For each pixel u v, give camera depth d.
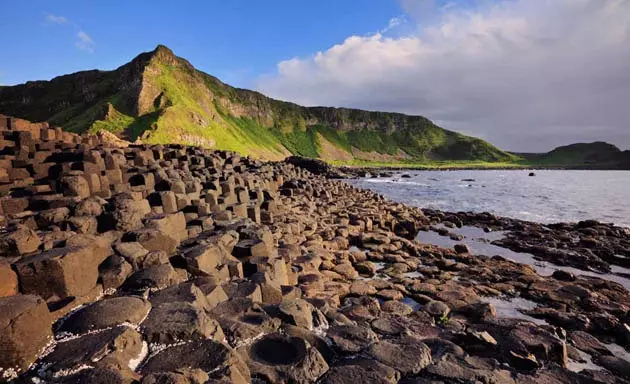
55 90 189.00
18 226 8.58
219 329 6.87
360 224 27.36
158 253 9.67
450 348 8.45
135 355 5.76
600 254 22.94
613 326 12.10
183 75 196.38
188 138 126.38
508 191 71.88
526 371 8.60
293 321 8.19
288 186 40.97
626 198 60.31
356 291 14.20
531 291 15.54
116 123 120.19
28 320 5.33
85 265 7.80
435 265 19.48
